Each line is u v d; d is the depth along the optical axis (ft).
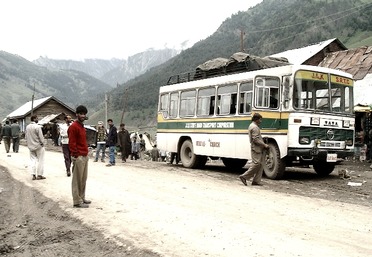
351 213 28.02
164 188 38.37
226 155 50.24
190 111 57.82
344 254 18.80
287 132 42.34
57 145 132.87
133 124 528.63
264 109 44.88
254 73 46.37
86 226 25.39
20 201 34.65
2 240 24.88
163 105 64.49
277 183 41.96
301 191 37.35
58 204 31.83
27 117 206.08
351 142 46.11
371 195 35.78
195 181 43.57
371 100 68.54
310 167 60.85
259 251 19.27
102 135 70.03
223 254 18.97
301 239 21.27
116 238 22.54
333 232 22.80
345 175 46.57
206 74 56.39
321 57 106.22
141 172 52.21
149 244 21.01
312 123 42.70
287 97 42.63
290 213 27.61
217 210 28.35
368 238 21.65
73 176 30.42
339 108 45.42
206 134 54.13
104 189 37.68
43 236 24.66
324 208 29.55
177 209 28.68
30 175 49.39
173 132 61.62
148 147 158.51
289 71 42.63
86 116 30.73
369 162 65.67
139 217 26.48
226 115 50.49
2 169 55.47
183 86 59.67
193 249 19.80
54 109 212.02
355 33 557.74
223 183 42.11
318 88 43.91
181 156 59.88
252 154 40.27
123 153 71.46
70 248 22.18
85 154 30.68
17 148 88.53
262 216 26.61
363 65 82.99
